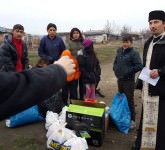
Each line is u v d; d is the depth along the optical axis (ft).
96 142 13.80
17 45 18.65
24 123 16.65
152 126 11.93
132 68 16.30
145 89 11.97
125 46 16.55
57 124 13.62
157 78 11.46
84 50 18.75
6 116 3.01
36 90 3.07
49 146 13.15
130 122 16.31
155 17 11.55
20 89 3.00
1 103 2.93
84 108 14.05
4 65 17.84
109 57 70.33
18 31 18.47
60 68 3.40
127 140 14.93
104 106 14.32
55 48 19.97
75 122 13.84
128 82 16.63
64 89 19.24
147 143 12.08
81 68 18.67
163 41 11.55
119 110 16.19
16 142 14.28
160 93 11.66
